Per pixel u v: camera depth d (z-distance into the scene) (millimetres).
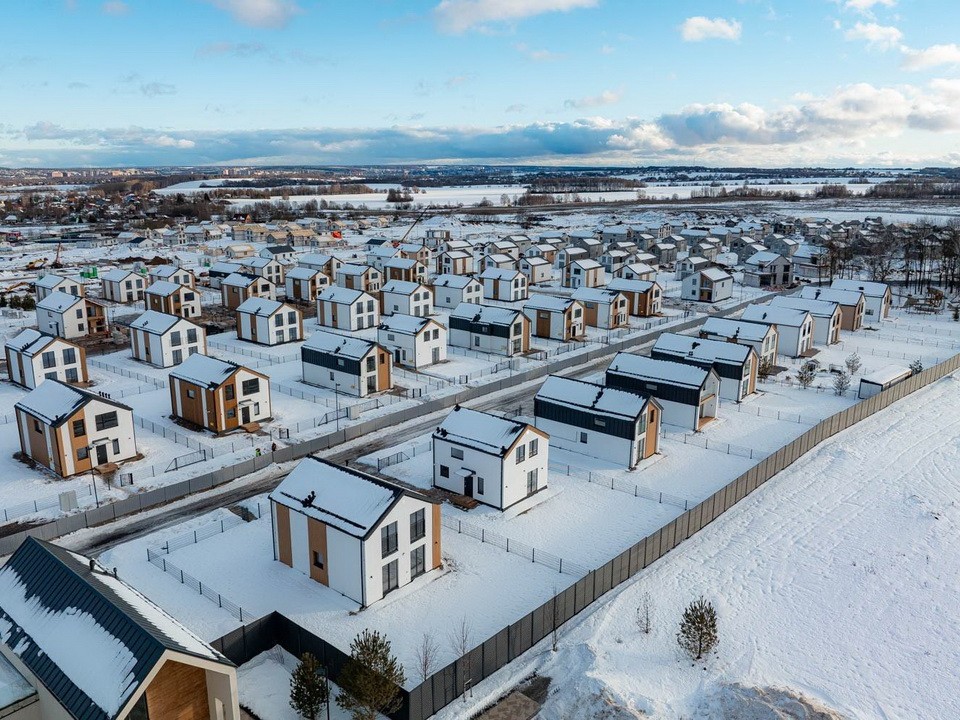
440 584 40688
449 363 84875
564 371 82688
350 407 65062
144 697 24594
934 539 45688
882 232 199250
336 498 40062
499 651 33125
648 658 34125
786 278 142250
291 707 31094
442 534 46219
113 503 47406
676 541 44719
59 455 52469
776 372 81125
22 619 28438
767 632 36344
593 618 37281
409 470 55281
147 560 42562
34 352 71875
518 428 49781
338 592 39469
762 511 49281
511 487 49344
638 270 125812
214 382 61469
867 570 42062
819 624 37094
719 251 182500
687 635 34094
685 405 64438
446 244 163750
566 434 60125
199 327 84812
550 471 55875
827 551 44156
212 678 26234
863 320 107875
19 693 26234
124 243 191125
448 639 35656
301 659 32750
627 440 56281
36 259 162125
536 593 39969
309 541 40281
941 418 67312
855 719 30328
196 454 57344
